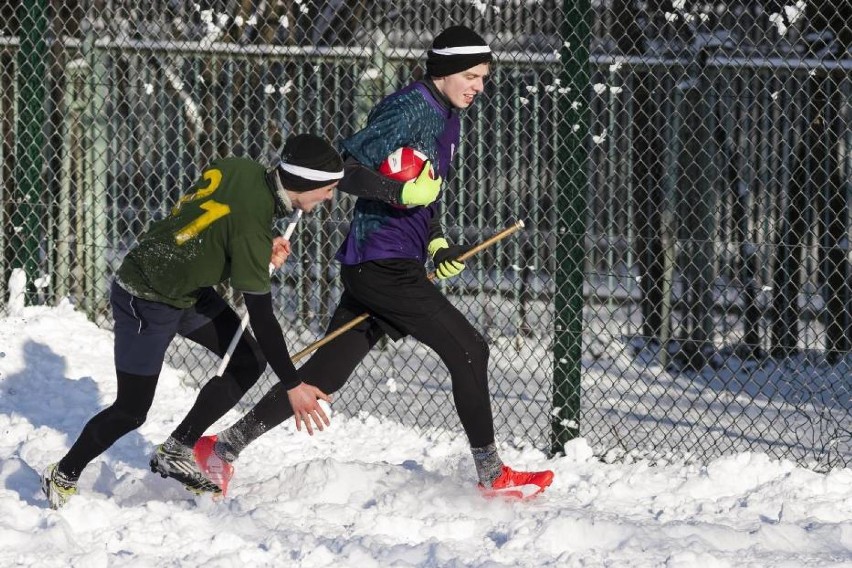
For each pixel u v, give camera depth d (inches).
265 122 1139.3
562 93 841.5
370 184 631.8
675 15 1035.3
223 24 1115.9
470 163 1219.2
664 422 927.0
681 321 1178.0
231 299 1157.7
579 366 837.8
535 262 1059.3
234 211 594.2
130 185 1150.3
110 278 1182.9
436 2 1161.4
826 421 911.7
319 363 679.7
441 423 911.0
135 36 1178.6
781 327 1179.3
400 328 676.1
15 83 1095.6
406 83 1148.5
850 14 1139.9
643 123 1186.6
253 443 830.5
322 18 1208.2
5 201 1120.8
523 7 1095.0
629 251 1114.1
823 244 1179.3
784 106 1170.0
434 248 691.4
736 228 1188.5
